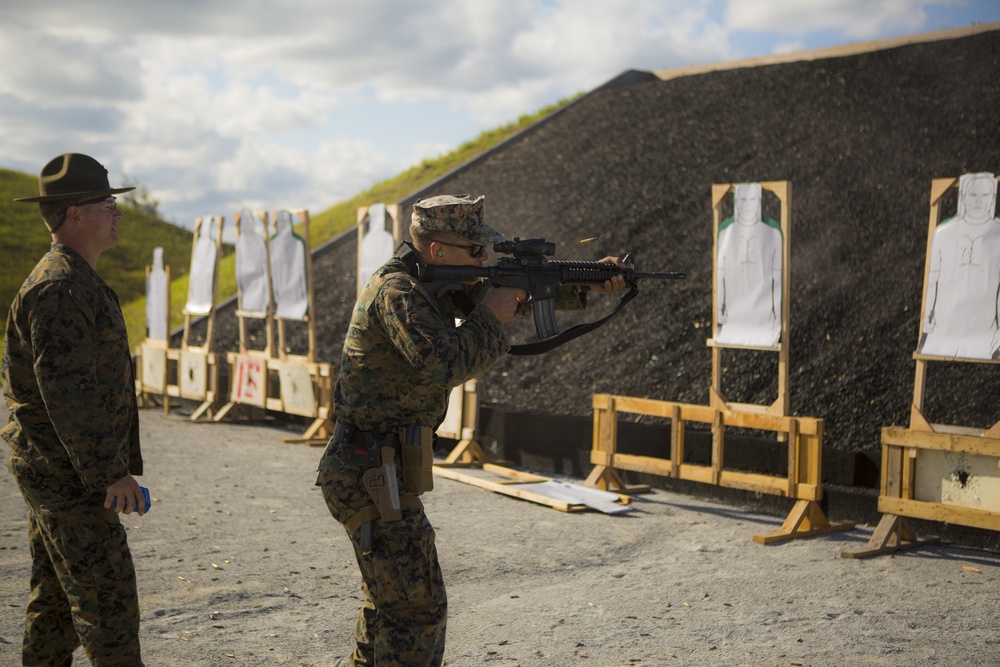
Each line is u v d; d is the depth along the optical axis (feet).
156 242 94.43
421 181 66.69
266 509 22.30
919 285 27.22
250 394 37.09
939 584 16.67
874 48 50.65
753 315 22.21
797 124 41.24
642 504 23.50
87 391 9.34
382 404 9.53
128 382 10.37
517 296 9.98
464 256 9.96
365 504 9.39
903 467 19.10
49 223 10.12
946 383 23.85
